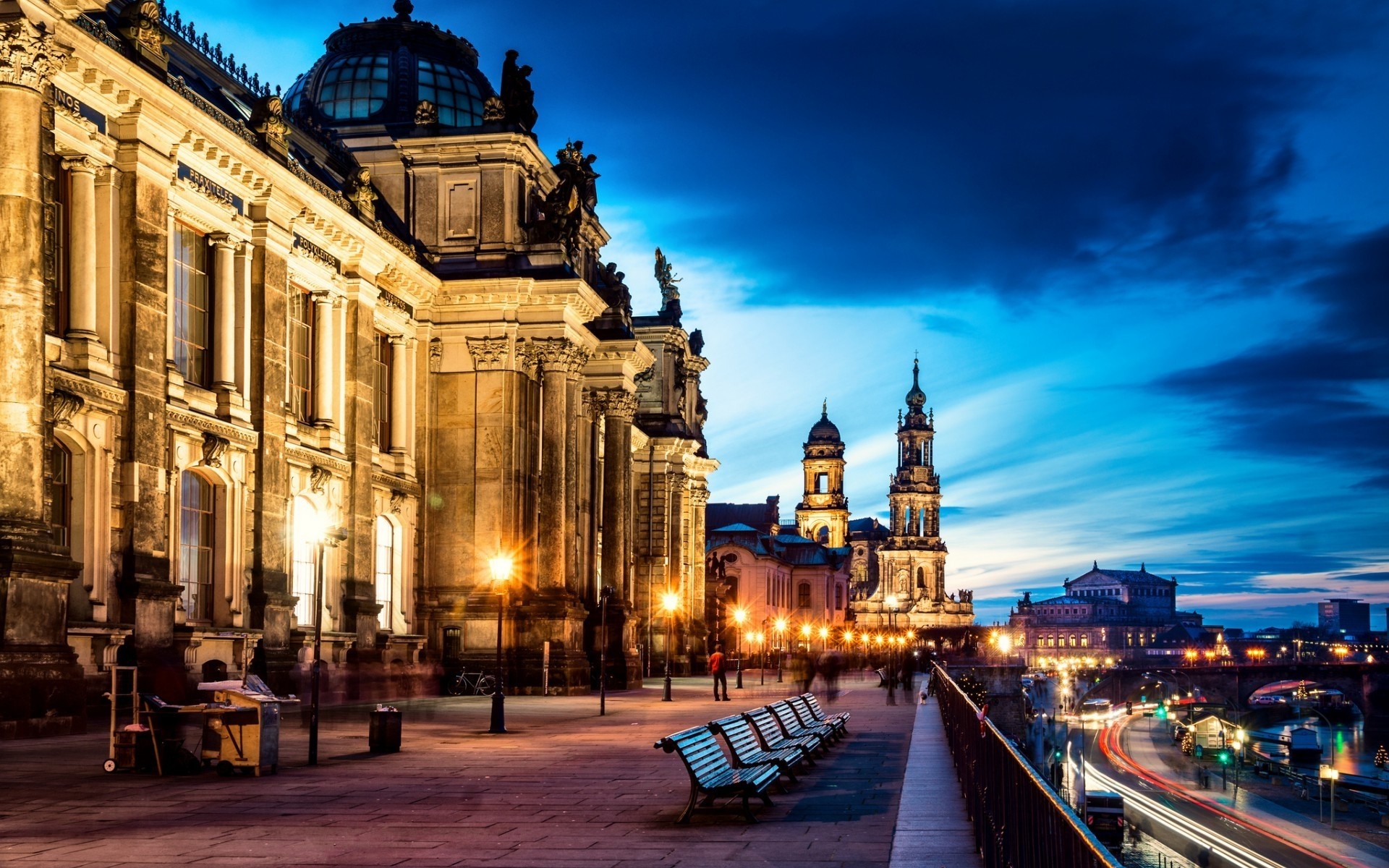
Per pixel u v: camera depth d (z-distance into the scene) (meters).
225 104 53.09
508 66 71.12
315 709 29.53
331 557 58.44
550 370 69.81
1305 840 111.56
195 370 48.72
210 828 19.89
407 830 19.75
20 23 35.94
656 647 109.50
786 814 21.73
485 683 66.31
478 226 69.62
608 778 26.98
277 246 52.78
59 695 36.03
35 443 36.50
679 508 113.50
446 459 68.06
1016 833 12.65
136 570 42.28
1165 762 180.00
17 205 36.22
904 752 34.06
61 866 16.73
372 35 78.62
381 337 65.75
